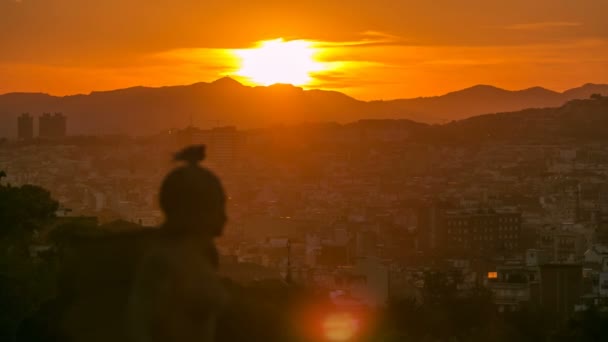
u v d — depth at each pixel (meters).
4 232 68.69
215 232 14.10
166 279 13.55
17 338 15.82
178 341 13.40
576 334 100.38
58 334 15.02
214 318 13.71
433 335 121.75
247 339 19.30
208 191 13.97
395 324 106.75
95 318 14.70
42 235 73.56
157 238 14.03
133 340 13.65
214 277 13.68
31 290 49.47
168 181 13.98
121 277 14.66
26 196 71.25
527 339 129.38
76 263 15.02
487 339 126.56
